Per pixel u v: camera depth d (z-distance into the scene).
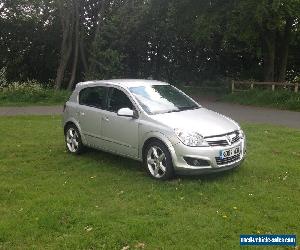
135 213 5.70
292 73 31.67
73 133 9.12
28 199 6.26
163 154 7.02
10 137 11.16
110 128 8.04
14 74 29.41
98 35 25.78
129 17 25.77
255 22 22.33
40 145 10.09
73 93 9.20
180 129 6.85
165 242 4.85
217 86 30.33
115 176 7.39
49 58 29.77
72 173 7.64
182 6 25.66
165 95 8.16
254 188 6.66
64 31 26.00
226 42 27.59
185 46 30.77
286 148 9.62
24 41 29.17
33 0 27.44
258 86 24.27
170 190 6.58
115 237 4.97
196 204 6.01
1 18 28.50
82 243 4.82
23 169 7.93
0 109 18.17
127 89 7.97
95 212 5.71
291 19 24.36
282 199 6.16
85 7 27.19
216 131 6.89
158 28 28.66
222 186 6.73
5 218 5.53
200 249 4.67
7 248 4.76
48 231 5.16
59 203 6.02
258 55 26.52
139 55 30.66
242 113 17.08
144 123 7.32
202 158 6.68
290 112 17.27
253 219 5.44
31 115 15.95
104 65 25.64
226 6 23.17
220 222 5.36
